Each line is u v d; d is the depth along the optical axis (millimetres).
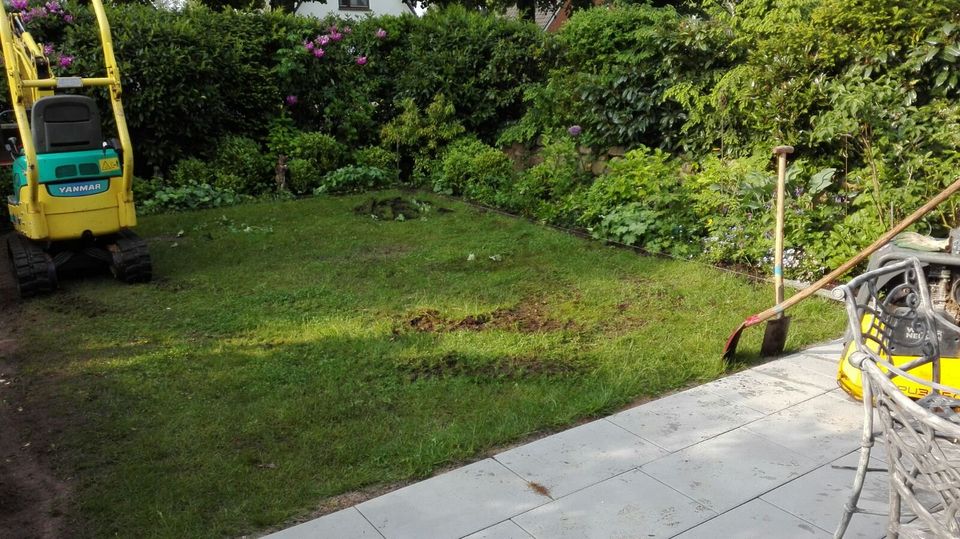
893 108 6160
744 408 3887
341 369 4562
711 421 3752
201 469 3461
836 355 4578
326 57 12070
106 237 6770
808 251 6168
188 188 10164
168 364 4746
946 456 1976
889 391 2094
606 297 5867
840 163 6672
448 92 11930
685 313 5434
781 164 4703
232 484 3311
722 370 4406
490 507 3047
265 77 11594
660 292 5934
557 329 5219
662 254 6992
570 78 9914
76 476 3473
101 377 4586
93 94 9820
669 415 3832
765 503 3018
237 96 11344
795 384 4168
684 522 2902
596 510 3002
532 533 2859
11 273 7242
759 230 6520
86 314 5863
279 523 3031
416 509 3049
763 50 7047
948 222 5766
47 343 5215
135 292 6406
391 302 5906
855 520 2875
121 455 3633
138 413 4074
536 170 9375
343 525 2951
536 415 3857
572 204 8328
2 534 3035
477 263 7020
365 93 12352
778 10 7535
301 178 10969
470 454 3504
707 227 7152
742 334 4961
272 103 11766
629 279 6348
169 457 3586
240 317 5613
